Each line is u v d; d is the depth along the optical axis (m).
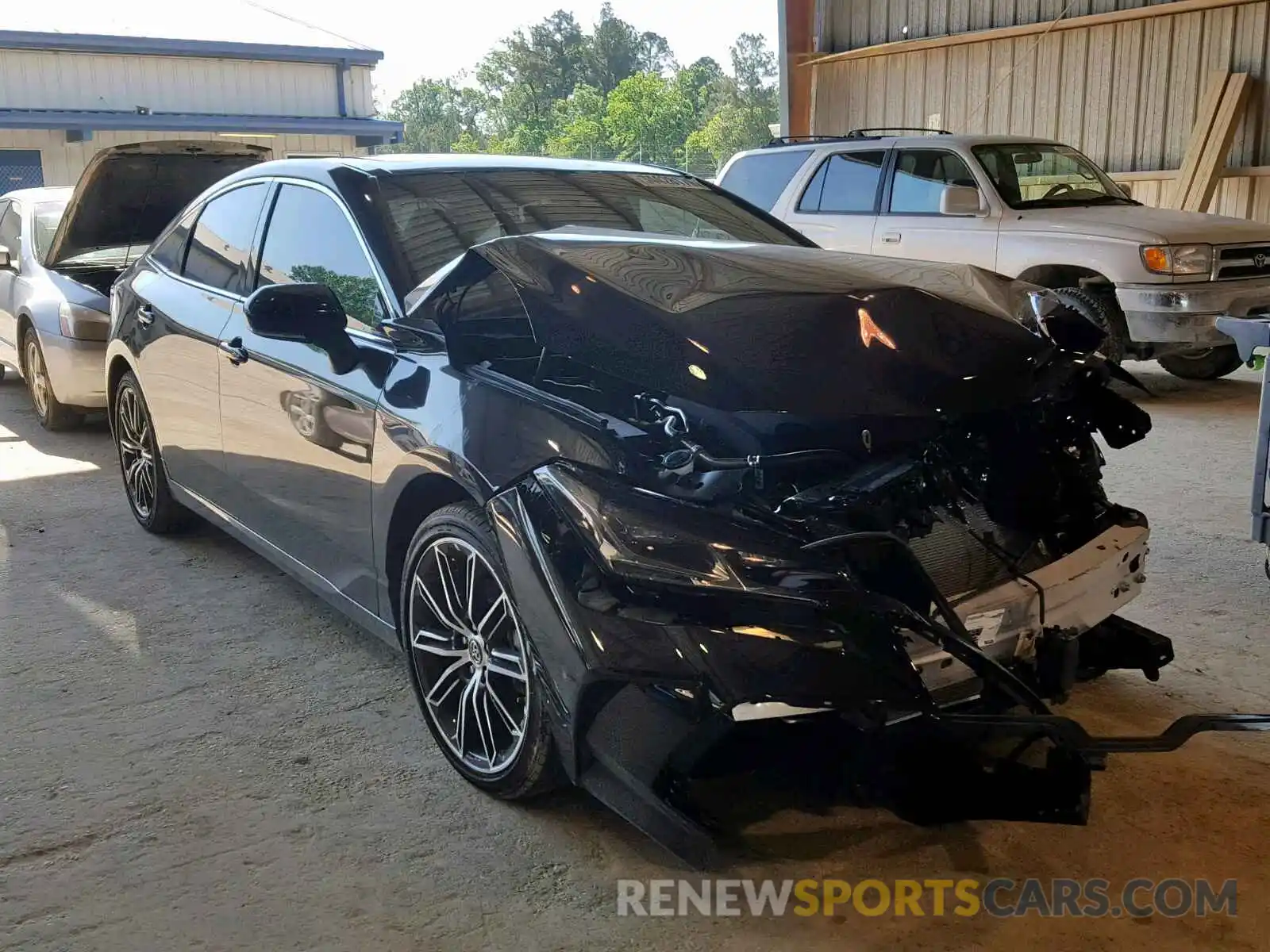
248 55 17.86
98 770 3.18
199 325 4.35
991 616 2.75
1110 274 8.18
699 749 2.41
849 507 2.55
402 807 2.99
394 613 3.39
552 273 2.89
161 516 5.20
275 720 3.48
